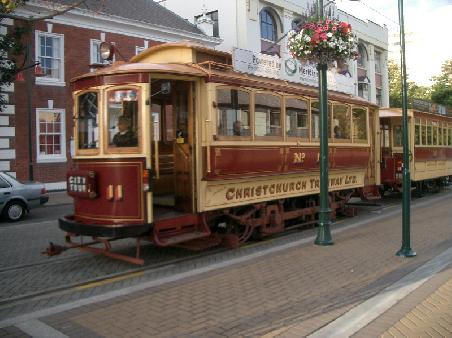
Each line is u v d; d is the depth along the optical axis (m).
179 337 5.10
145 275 7.72
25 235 11.39
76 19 21.25
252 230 10.16
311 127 11.62
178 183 9.03
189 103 8.84
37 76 20.00
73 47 21.25
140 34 23.86
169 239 8.14
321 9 9.84
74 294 6.73
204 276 7.46
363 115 14.25
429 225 11.96
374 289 6.64
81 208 8.25
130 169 7.79
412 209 15.55
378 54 44.34
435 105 22.55
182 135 9.03
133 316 5.71
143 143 7.77
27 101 19.81
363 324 5.31
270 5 30.77
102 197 7.89
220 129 8.85
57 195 19.69
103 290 6.91
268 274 7.51
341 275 7.40
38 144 20.30
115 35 22.80
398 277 7.22
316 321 5.45
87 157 8.09
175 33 25.36
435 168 20.81
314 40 9.15
